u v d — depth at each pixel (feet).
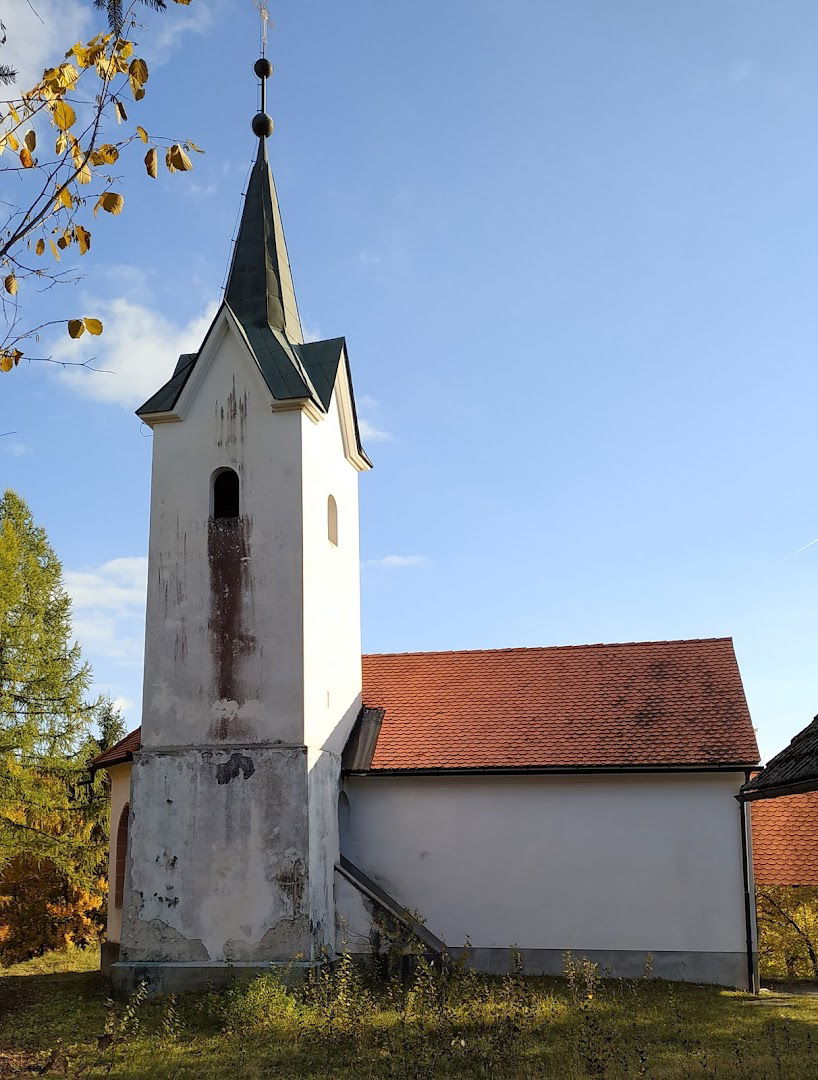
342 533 73.61
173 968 58.34
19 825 95.14
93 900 117.50
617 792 66.64
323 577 67.62
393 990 57.16
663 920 64.18
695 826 65.16
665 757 66.03
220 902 59.36
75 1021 53.83
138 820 61.72
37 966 80.33
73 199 23.66
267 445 65.87
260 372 66.49
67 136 23.07
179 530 65.87
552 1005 53.06
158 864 60.75
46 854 95.35
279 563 63.93
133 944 59.82
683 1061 40.65
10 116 22.41
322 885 61.62
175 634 64.28
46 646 98.68
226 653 63.26
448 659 83.20
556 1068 40.29
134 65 22.72
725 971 62.69
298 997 55.01
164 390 69.62
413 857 68.49
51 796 100.78
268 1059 43.73
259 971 56.95
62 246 24.32
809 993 61.62
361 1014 48.70
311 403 66.08
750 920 62.95
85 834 104.53
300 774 60.39
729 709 70.23
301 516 64.34
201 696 62.95
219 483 67.87
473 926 66.59
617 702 73.31
